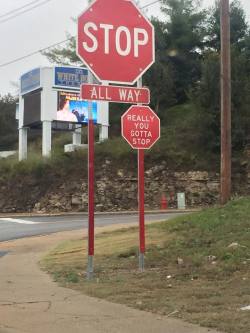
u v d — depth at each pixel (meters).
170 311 7.31
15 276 10.59
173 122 40.34
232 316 6.86
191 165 33.09
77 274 10.47
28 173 34.84
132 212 29.84
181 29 48.44
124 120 10.20
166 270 10.22
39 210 32.62
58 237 17.55
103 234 16.28
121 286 9.06
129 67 10.19
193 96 34.56
